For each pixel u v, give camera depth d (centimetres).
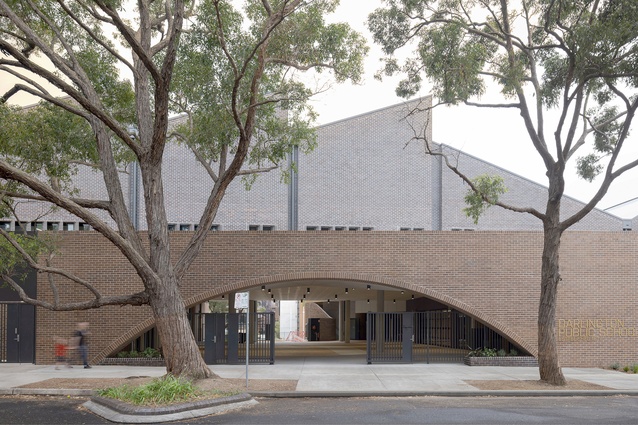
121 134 1697
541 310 1917
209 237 2438
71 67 1898
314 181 3591
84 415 1392
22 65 1588
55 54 1847
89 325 2394
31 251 2008
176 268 1764
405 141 3731
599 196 1798
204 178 3491
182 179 3453
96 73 1977
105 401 1430
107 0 1457
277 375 2066
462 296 2438
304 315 6912
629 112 1731
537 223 3853
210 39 1823
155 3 2070
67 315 2403
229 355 2427
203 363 1752
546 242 1927
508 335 2416
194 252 1792
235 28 1862
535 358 2397
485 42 2092
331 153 3631
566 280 2445
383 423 1264
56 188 1991
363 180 3650
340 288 3484
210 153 2152
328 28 1788
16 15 1725
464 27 1909
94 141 2025
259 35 1831
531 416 1349
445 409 1459
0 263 1886
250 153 2183
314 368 2291
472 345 2972
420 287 2438
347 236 2455
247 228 3488
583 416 1351
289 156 3575
